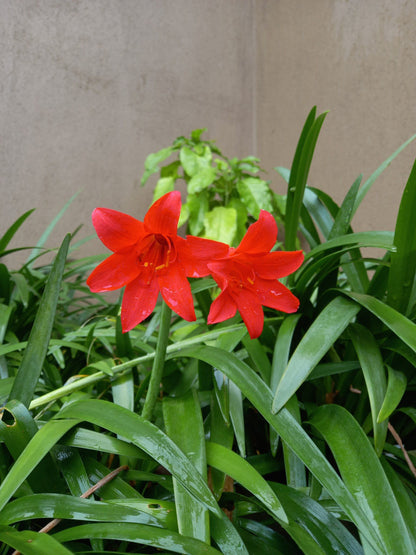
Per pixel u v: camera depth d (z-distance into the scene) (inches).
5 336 27.6
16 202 50.5
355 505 14.8
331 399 24.1
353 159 51.4
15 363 26.0
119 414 16.4
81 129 54.1
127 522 14.4
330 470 15.6
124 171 56.9
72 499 14.8
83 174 54.3
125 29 56.7
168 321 16.8
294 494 17.6
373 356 19.8
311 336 18.8
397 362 22.0
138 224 13.6
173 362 22.4
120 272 14.3
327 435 17.9
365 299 20.1
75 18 53.5
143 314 14.3
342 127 52.8
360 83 50.5
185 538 13.8
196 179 50.3
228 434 19.0
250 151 66.8
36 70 51.3
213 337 21.9
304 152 21.8
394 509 14.8
